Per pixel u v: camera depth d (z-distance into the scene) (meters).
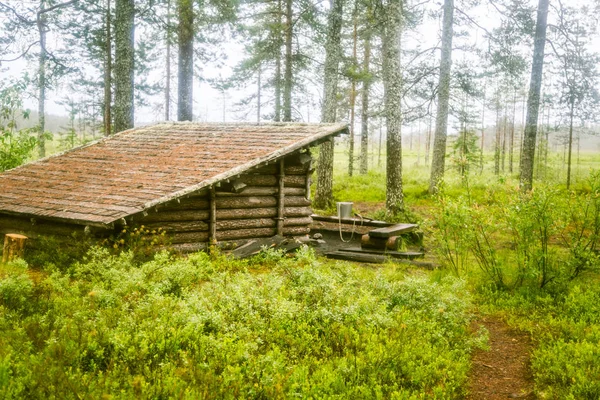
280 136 14.59
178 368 5.00
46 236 12.81
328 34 21.48
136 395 4.50
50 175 14.73
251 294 7.51
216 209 13.27
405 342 6.61
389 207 19.36
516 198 10.55
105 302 7.12
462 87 21.81
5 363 4.54
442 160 25.22
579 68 21.30
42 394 4.22
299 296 7.94
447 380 6.02
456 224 10.82
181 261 10.16
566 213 10.25
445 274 11.36
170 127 17.47
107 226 10.83
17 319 6.34
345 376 5.63
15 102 14.69
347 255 13.66
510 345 7.71
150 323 6.18
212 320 6.47
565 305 9.11
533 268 9.93
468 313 8.98
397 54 19.12
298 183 15.19
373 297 7.87
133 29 18.44
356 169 38.53
